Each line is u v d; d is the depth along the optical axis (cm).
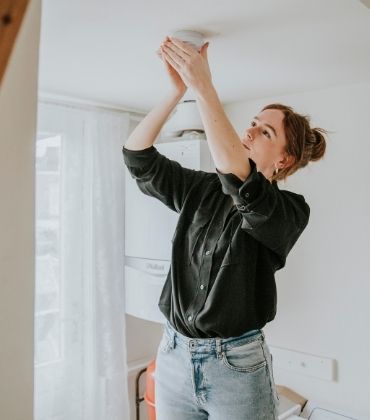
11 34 42
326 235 193
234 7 102
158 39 122
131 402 229
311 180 198
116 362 207
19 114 62
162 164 136
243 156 98
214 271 115
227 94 201
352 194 186
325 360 192
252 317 113
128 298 210
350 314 187
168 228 195
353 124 184
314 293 197
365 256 182
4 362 63
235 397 110
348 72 162
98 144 204
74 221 195
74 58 139
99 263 204
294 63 149
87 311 201
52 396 189
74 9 102
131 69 152
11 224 62
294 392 204
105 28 114
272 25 113
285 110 127
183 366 117
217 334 112
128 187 211
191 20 109
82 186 199
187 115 199
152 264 200
